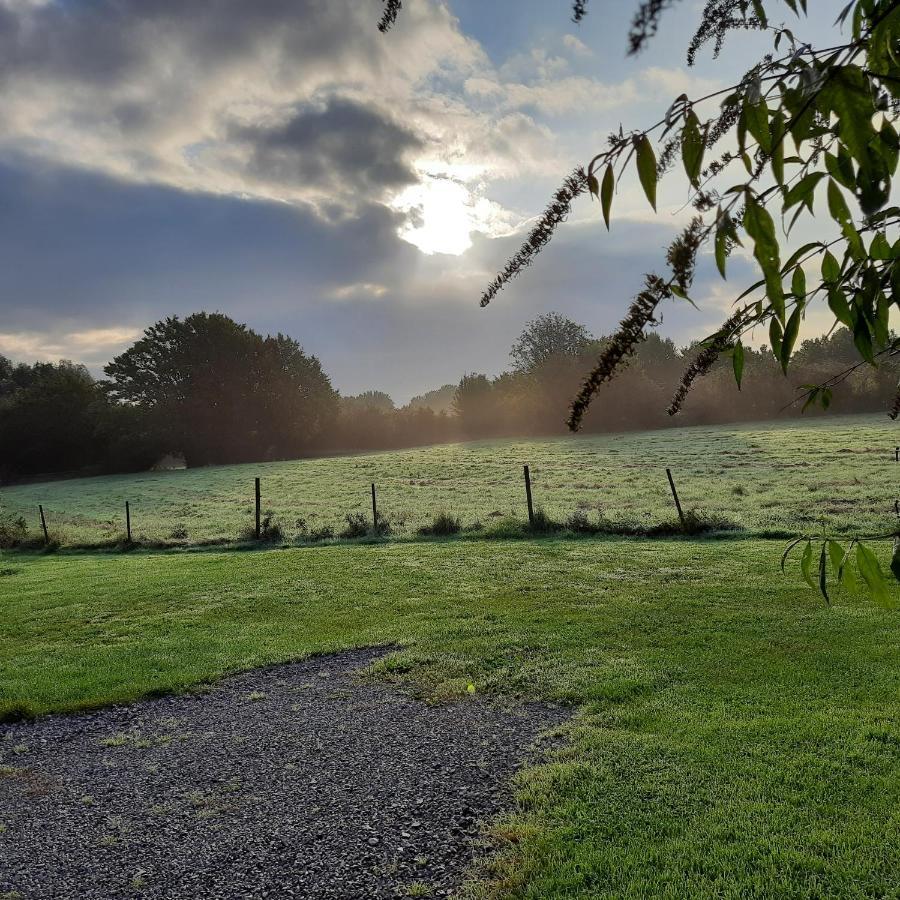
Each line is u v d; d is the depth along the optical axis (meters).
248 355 66.62
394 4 1.26
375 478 41.50
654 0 0.55
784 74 0.88
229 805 5.12
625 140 0.87
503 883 3.89
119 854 4.55
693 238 0.83
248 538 19.45
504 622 9.44
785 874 3.72
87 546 20.55
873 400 56.12
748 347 1.19
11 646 9.91
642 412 64.06
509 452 52.53
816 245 1.08
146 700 7.58
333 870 4.20
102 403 65.94
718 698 6.25
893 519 14.82
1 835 4.91
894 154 0.87
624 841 4.16
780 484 25.77
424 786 5.15
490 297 1.03
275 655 8.77
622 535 16.00
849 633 7.75
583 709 6.31
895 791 4.44
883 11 0.85
